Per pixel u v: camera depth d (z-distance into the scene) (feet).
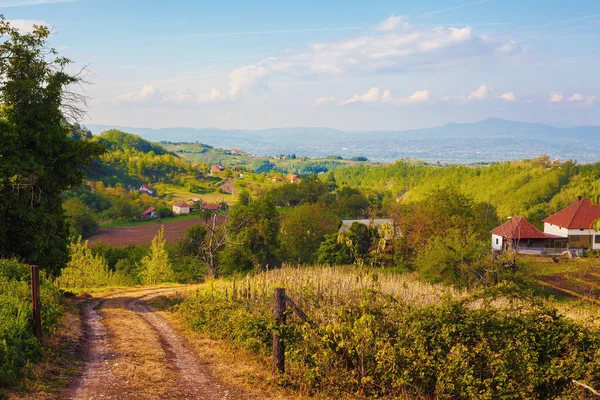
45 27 82.43
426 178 607.78
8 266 59.31
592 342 29.32
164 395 31.60
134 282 174.60
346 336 34.71
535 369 29.22
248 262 183.42
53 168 82.79
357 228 167.43
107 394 30.86
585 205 217.77
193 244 212.43
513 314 31.40
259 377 36.78
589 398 27.73
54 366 35.09
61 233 90.17
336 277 77.46
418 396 31.71
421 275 112.37
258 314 50.67
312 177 517.96
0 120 75.46
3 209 75.66
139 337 50.72
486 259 108.06
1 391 27.78
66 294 93.97
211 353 45.16
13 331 35.09
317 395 33.45
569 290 120.67
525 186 418.92
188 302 70.64
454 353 31.17
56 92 81.00
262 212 194.18
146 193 567.18
